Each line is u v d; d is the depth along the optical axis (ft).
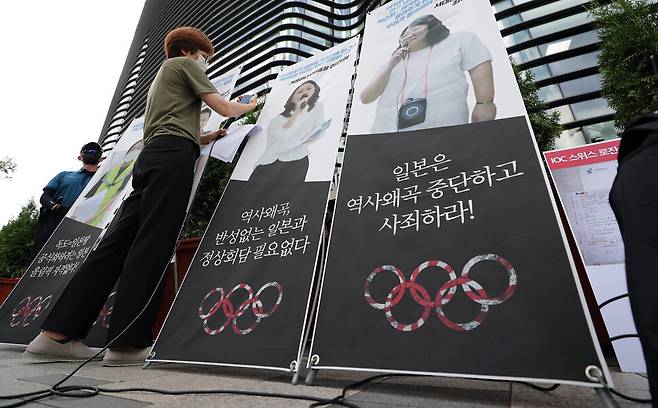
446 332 3.38
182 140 6.66
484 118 4.67
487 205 3.95
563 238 3.35
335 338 3.84
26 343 6.89
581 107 41.68
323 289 4.24
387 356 3.48
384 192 4.75
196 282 5.59
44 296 7.59
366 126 5.65
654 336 1.89
